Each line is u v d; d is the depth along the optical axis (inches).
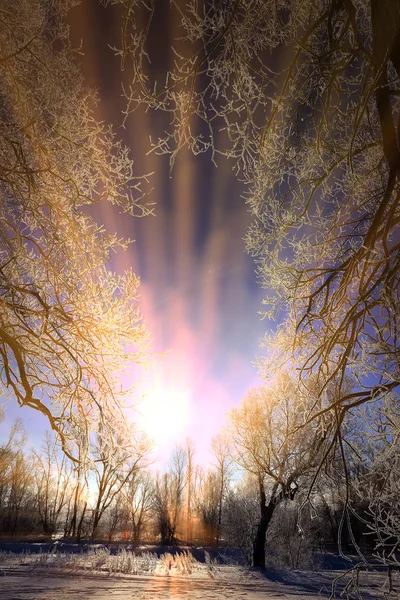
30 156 146.0
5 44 133.3
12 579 594.6
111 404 157.2
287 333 155.0
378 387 100.2
